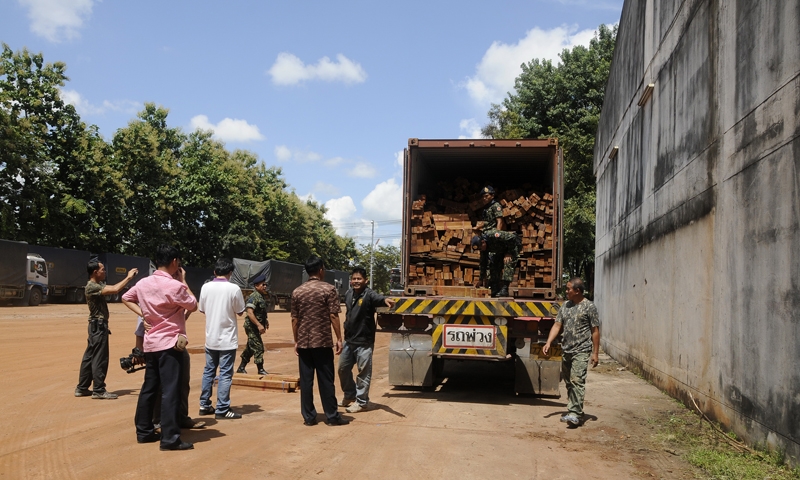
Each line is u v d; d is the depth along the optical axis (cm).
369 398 891
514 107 3344
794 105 545
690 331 858
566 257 3028
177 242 4459
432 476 514
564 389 1019
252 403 818
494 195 1036
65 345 1409
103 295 802
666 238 1002
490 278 993
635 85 1287
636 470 560
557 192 957
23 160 3216
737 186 680
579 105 3102
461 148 974
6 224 3209
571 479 523
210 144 4903
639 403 903
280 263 3659
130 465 508
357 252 9162
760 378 607
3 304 2819
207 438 611
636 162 1267
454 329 873
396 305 896
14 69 3572
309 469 519
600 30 3178
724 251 720
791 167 547
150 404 584
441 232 1012
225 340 719
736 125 688
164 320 575
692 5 876
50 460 514
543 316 852
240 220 4900
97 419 674
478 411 816
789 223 549
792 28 553
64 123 3681
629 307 1325
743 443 646
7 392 828
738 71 686
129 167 4125
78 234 3644
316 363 698
